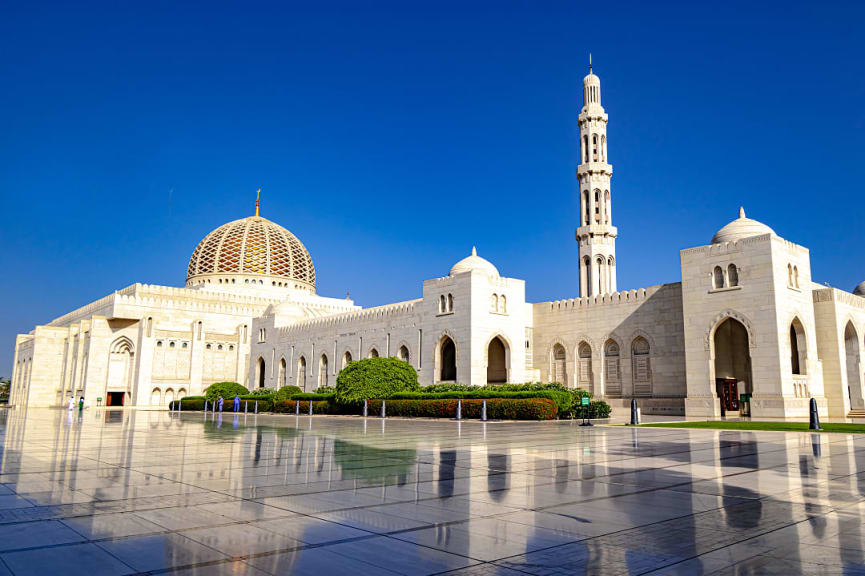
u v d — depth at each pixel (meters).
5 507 9.21
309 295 101.81
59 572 6.13
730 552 6.93
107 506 9.32
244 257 100.00
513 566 6.40
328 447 19.30
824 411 44.03
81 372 82.06
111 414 52.91
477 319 53.34
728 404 47.69
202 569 6.25
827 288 46.44
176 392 83.69
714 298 44.66
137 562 6.47
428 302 58.09
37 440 21.97
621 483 11.70
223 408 66.44
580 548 7.08
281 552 6.86
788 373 41.44
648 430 27.39
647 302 50.62
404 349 61.19
